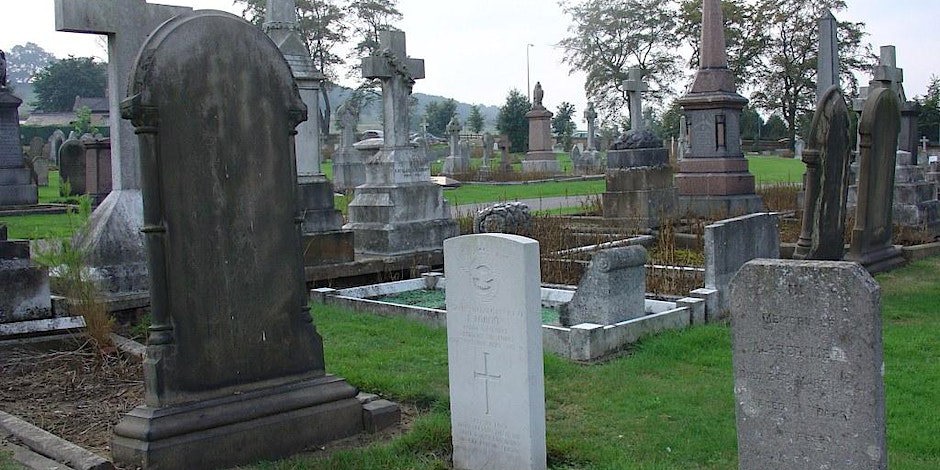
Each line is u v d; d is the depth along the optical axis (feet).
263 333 20.15
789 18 212.23
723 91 62.75
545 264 42.01
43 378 25.40
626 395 23.30
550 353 27.43
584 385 24.26
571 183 114.11
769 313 15.10
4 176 79.00
